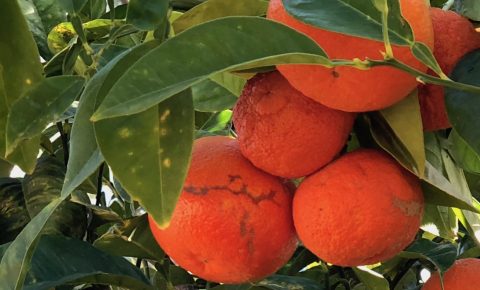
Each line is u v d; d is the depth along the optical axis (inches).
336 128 19.5
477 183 25.0
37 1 26.8
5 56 18.9
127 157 18.5
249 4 21.3
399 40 18.0
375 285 24.0
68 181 18.7
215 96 24.8
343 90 18.6
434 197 20.3
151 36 23.0
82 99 19.1
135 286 23.7
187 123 18.8
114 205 29.2
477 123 19.1
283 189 20.3
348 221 19.2
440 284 22.9
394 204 19.2
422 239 25.1
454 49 19.8
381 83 18.5
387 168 19.5
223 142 20.5
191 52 17.2
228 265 20.0
